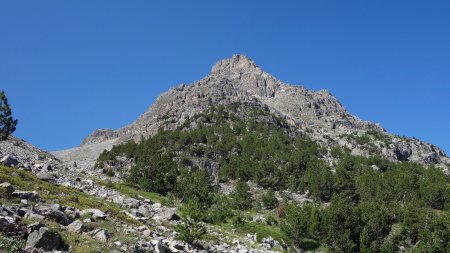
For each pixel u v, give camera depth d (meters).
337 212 98.50
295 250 77.62
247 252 37.06
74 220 28.23
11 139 91.19
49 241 21.06
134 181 111.38
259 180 167.12
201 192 87.69
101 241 24.55
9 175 39.28
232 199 132.00
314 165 183.88
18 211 25.02
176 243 29.58
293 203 124.12
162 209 48.28
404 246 98.50
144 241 27.02
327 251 92.00
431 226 99.88
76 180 57.47
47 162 69.69
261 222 105.00
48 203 31.05
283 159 197.38
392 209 121.38
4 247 18.98
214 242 39.59
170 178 104.25
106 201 44.84
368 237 93.12
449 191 148.12
